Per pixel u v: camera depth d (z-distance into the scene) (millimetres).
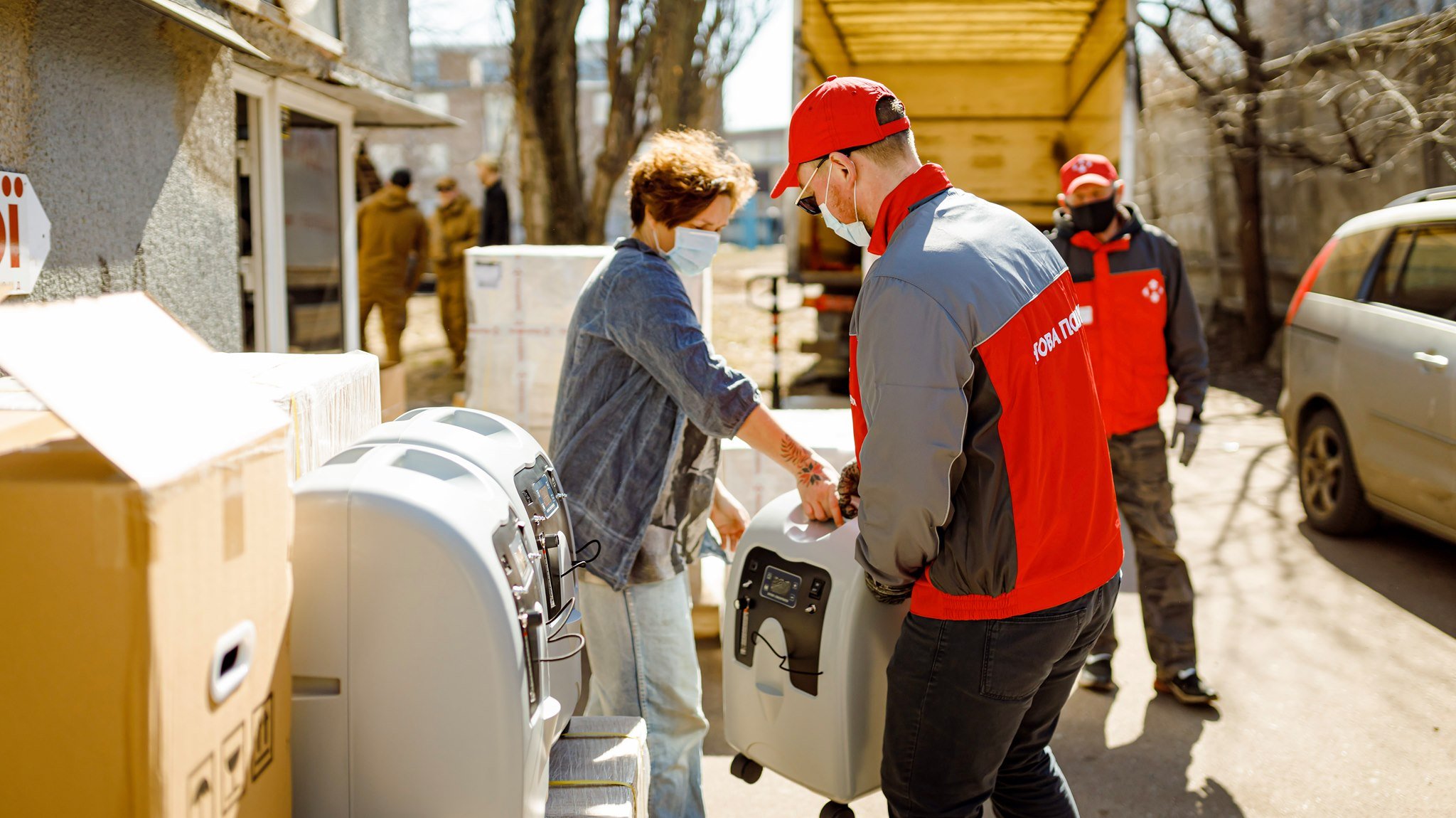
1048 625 1886
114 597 1090
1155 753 3451
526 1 10367
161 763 1122
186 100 3695
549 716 1662
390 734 1481
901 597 2096
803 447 2361
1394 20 9781
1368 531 5645
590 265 4746
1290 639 4398
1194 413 3721
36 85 2797
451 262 10914
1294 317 5977
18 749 1114
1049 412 1857
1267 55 10812
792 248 9891
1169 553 3785
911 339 1774
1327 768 3340
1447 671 4062
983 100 10867
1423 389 4844
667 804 2492
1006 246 1893
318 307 6633
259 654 1324
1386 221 5398
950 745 1930
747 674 2432
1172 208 14633
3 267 2611
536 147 10703
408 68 6953
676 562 2490
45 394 1087
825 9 9391
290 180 6164
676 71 11258
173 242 3611
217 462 1214
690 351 2301
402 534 1449
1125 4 8234
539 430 4820
